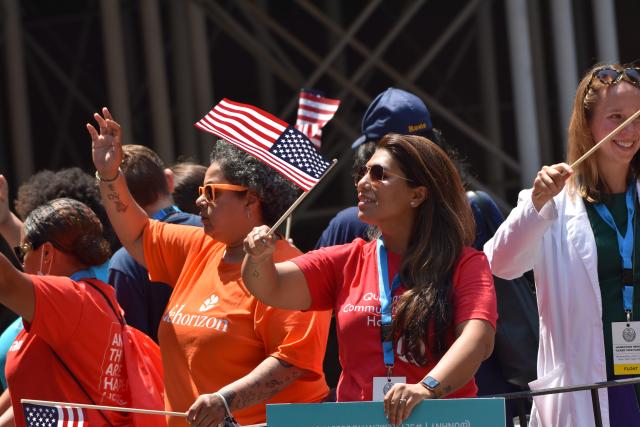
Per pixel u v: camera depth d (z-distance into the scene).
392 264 11.69
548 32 44.16
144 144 43.06
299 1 33.44
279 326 12.37
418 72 34.09
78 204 14.30
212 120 13.01
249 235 11.25
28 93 43.72
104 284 14.13
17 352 13.55
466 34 45.41
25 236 14.10
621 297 12.88
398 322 11.14
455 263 11.39
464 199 11.84
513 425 15.10
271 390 12.12
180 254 14.11
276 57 44.00
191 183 19.31
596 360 12.73
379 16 45.41
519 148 32.03
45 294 12.95
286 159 12.33
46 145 43.97
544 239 13.13
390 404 10.13
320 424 10.20
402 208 11.67
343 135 41.84
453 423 10.14
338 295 11.83
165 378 13.21
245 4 34.59
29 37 40.59
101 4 32.16
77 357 13.33
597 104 13.02
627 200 13.15
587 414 12.75
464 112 45.72
